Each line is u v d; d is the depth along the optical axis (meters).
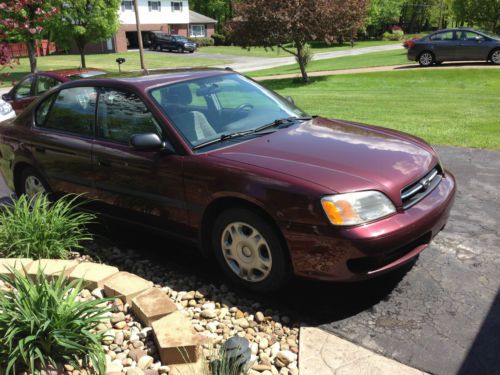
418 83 17.81
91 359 2.73
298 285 3.84
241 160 3.64
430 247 4.36
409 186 3.51
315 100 14.73
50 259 4.06
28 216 4.24
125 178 4.30
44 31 21.48
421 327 3.23
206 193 3.71
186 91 4.40
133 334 3.12
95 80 4.74
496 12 30.05
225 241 3.77
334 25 20.70
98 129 4.59
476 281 3.76
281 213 3.32
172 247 4.67
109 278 3.61
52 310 2.75
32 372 2.54
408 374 2.80
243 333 3.22
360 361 2.92
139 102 4.23
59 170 4.95
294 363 2.93
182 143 3.92
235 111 4.45
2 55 7.60
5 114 7.84
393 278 3.86
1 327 2.74
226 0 79.38
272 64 37.19
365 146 3.88
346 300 3.60
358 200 3.21
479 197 5.55
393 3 71.94
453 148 7.70
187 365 2.85
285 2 20.59
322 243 3.22
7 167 5.67
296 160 3.57
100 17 26.95
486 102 12.55
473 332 3.15
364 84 18.92
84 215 4.66
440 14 76.88
